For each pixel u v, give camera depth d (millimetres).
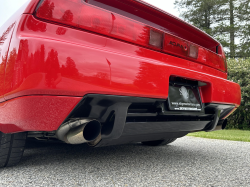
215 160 2068
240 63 7895
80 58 1133
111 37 1325
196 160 2049
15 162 1607
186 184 1342
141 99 1336
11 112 1190
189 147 2863
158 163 1886
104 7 1393
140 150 2506
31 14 1178
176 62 1636
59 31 1174
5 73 1177
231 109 2143
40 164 1742
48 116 1113
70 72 1100
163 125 1617
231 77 7793
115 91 1216
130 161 1927
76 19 1218
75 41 1197
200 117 1931
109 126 1339
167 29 1722
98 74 1169
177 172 1611
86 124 1229
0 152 1491
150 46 1480
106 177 1445
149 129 1571
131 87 1274
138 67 1322
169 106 1567
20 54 1088
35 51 1066
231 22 19047
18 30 1177
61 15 1187
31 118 1115
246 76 7516
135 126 1468
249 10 18547
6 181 1323
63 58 1095
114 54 1253
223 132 6117
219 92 1867
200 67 1848
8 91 1136
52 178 1396
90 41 1244
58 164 1749
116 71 1230
